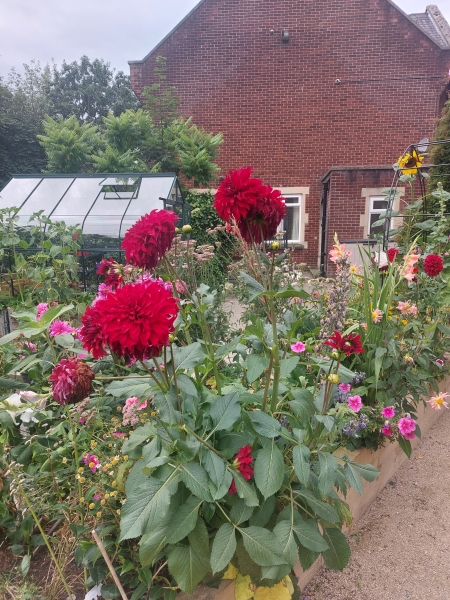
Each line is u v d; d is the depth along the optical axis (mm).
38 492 1702
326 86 11109
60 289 3883
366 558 2133
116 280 2094
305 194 11453
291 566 1401
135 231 1477
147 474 1413
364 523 2373
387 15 10766
